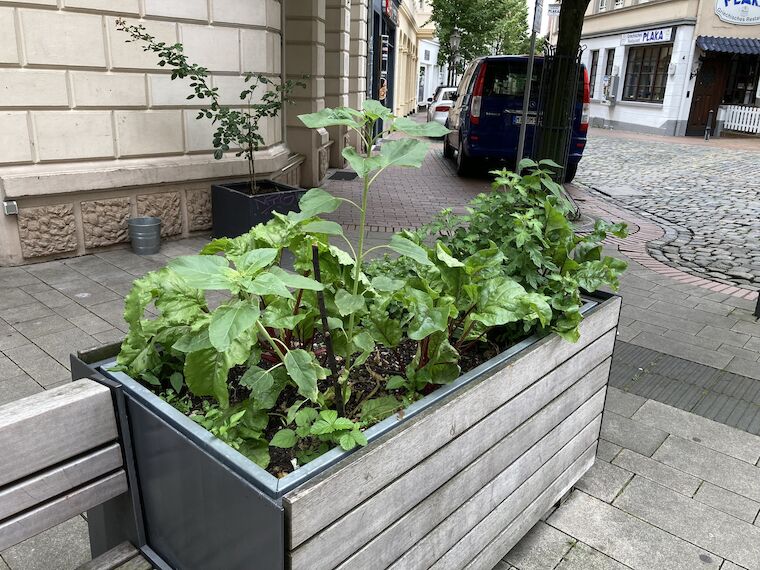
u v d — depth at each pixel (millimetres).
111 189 6098
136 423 1750
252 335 1766
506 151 11320
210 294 4699
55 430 1626
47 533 2514
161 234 6582
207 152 6809
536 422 2328
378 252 6727
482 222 2887
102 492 1765
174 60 5945
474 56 30734
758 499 2963
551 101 8000
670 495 2967
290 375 1760
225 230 6598
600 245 2850
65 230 5906
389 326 2090
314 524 1396
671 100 24406
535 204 2900
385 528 1653
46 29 5484
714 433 3516
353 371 2336
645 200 10961
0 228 5586
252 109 7031
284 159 7844
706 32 23734
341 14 11703
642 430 3518
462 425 1874
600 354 2707
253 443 1769
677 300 5688
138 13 6031
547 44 8062
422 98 45875
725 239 8242
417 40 38906
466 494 2002
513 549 2594
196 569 1717
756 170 14625
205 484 1556
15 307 4746
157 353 1961
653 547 2629
